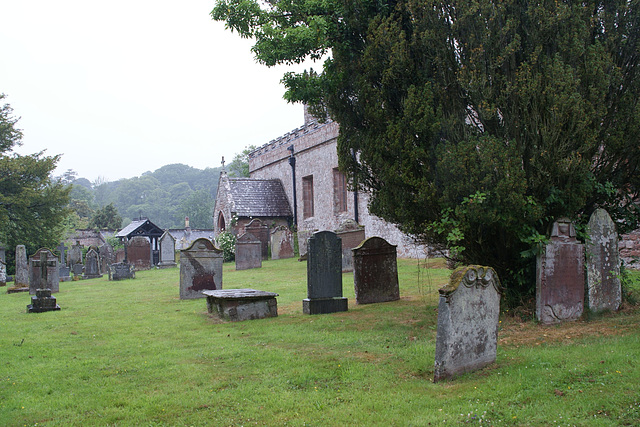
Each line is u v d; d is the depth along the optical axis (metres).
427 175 8.49
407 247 23.34
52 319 11.66
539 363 6.31
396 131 8.59
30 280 18.41
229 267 26.02
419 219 8.97
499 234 8.73
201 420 5.14
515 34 8.16
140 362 7.37
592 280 8.79
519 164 7.87
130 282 21.25
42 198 36.78
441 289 6.08
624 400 5.04
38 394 6.10
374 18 9.04
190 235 65.00
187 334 9.36
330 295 11.16
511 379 5.82
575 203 8.19
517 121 8.08
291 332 9.08
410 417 4.97
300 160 34.16
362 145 9.62
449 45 8.58
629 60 8.53
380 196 9.27
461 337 6.14
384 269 12.08
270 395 5.74
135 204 128.62
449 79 8.62
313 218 32.41
